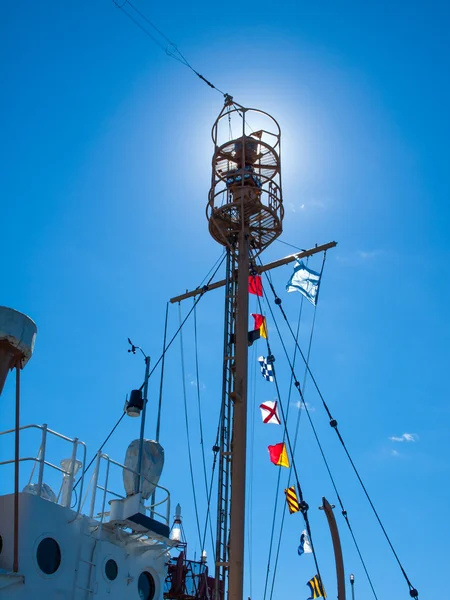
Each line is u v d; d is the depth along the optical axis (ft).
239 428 63.82
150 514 65.41
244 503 60.34
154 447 67.67
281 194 76.54
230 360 68.23
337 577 77.51
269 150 77.25
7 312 46.57
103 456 60.90
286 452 73.82
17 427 47.47
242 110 79.77
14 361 46.93
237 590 56.39
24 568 49.85
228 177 76.74
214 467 63.98
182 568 79.61
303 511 73.36
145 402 69.41
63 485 60.75
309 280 81.35
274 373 75.20
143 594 62.44
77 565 54.54
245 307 69.97
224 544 59.16
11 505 52.24
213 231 76.38
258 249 78.64
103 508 60.70
